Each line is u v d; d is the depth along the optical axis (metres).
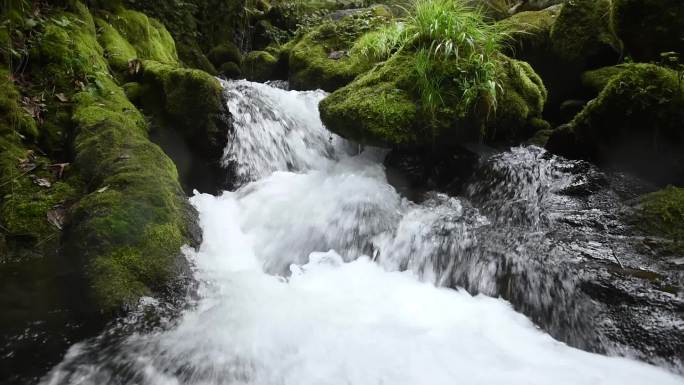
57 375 1.92
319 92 5.65
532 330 2.43
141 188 2.95
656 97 3.22
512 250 2.85
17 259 2.67
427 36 4.03
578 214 3.17
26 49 3.81
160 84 4.28
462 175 3.98
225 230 3.43
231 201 3.93
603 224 3.00
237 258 3.17
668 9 3.79
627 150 3.52
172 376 1.99
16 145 3.31
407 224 3.32
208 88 4.16
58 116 3.71
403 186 3.91
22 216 2.87
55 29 4.12
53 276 2.54
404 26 4.90
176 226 2.90
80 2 5.10
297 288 2.83
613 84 3.47
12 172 3.08
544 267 2.64
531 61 5.29
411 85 3.82
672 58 3.38
